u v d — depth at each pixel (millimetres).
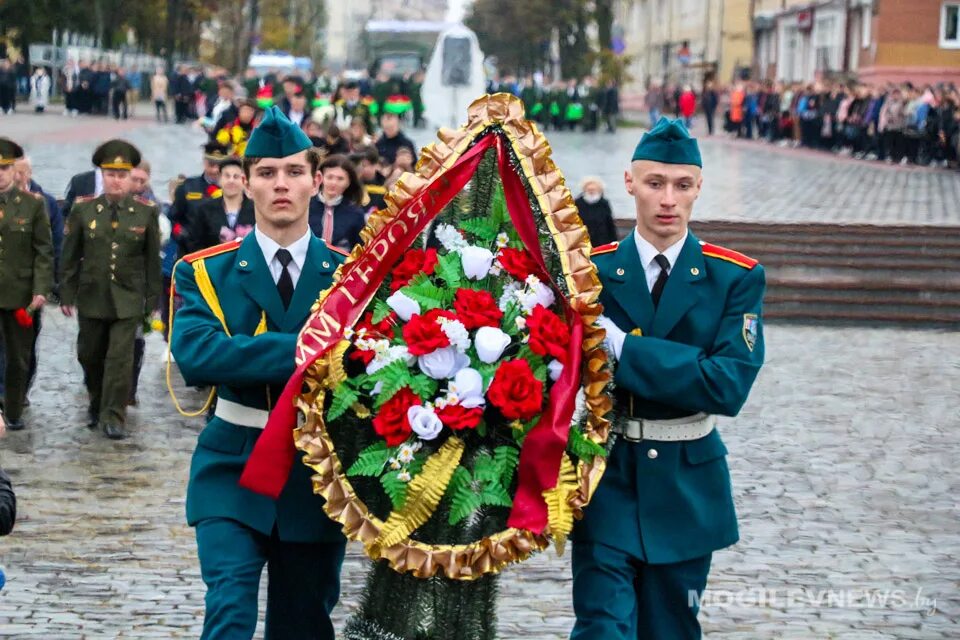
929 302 15016
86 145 28078
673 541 4664
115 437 9031
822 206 20281
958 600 6254
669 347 4602
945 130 27625
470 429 4492
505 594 6266
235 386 4566
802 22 45344
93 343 9172
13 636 5602
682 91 43594
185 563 6594
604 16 58344
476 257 4570
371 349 4461
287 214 4742
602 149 33250
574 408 4484
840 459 8781
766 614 6027
